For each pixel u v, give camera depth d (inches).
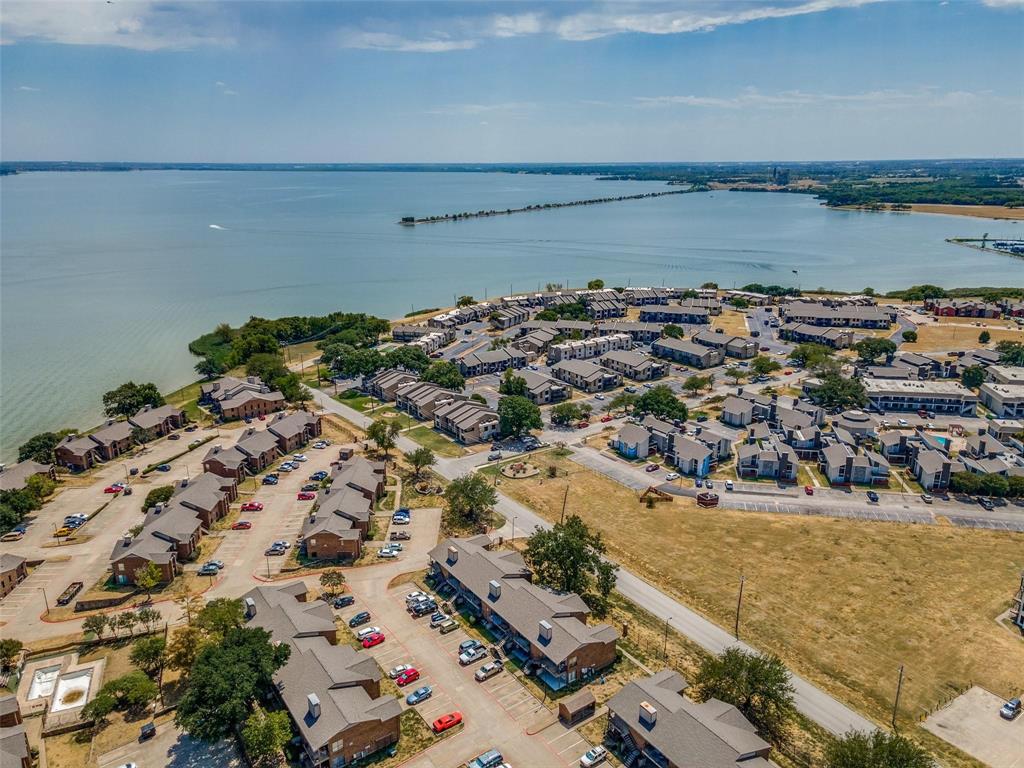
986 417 6963.6
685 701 2940.5
